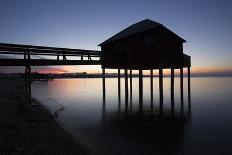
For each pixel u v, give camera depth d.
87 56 19.73
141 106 21.52
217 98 30.67
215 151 8.90
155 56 19.41
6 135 8.79
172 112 18.23
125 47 22.25
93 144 9.48
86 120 14.73
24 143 8.17
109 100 26.78
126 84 26.14
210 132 11.80
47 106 21.19
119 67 24.55
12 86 49.00
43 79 120.75
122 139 10.34
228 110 19.61
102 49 25.94
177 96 32.62
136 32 20.42
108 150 8.79
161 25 19.11
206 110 19.52
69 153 7.95
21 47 15.84
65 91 44.16
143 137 10.67
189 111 18.88
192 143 9.83
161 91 21.39
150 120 14.88
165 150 8.95
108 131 11.79
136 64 21.05
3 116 11.86
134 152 8.66
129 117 15.91
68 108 20.25
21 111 13.97
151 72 28.67
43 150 7.76
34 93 37.88
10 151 7.28
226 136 11.00
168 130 12.16
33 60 16.66
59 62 17.88
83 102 24.97
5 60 15.52
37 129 10.44
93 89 51.00
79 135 10.89
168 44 20.59
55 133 10.37
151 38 19.80
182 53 23.48
